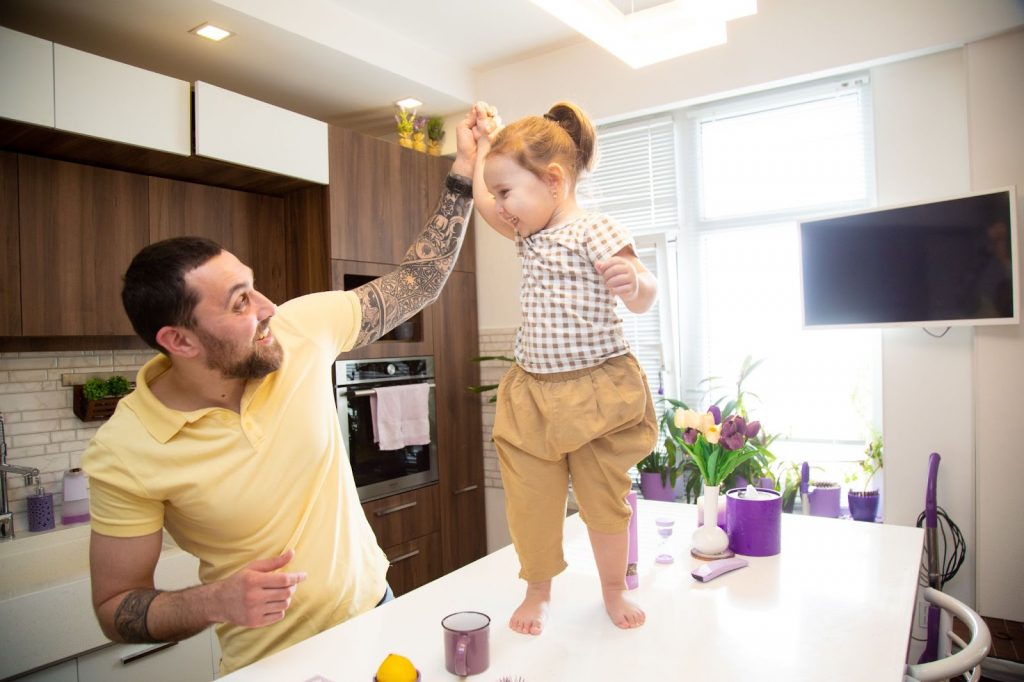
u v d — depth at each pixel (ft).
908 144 8.73
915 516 8.73
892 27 8.50
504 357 11.25
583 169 3.78
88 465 3.46
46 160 7.53
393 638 3.51
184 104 7.84
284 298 10.06
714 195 10.64
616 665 3.16
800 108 9.96
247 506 3.65
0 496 7.45
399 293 4.91
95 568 3.48
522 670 3.13
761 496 4.92
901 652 3.22
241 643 3.92
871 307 8.65
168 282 3.31
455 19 9.82
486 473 12.33
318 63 9.64
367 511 9.98
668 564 4.65
